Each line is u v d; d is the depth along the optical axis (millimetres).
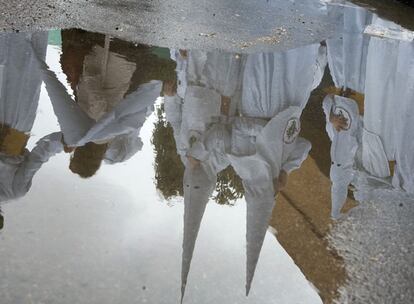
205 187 4023
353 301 3072
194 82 5762
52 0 7273
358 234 3777
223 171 4336
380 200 4316
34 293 2645
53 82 5234
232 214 3723
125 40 6363
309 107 5910
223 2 8773
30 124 4449
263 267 3199
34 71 5340
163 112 5078
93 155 4125
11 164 3807
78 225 3225
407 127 5801
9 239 2990
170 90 5500
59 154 4055
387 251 3619
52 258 2900
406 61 7469
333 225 3857
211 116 5188
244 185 4203
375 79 6832
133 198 3643
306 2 9688
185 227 3414
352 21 8828
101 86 5320
